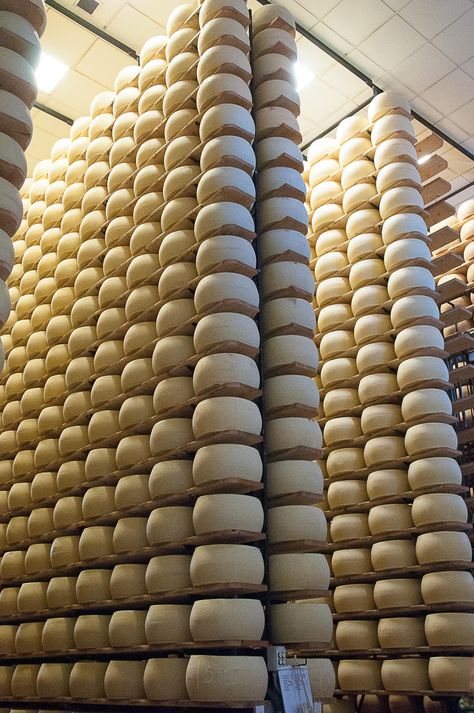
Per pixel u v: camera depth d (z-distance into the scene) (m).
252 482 4.08
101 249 5.99
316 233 6.91
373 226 6.41
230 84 5.01
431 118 7.93
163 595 4.09
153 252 5.27
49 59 7.11
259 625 3.80
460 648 4.90
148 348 4.94
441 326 5.93
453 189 9.15
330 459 6.00
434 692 4.88
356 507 5.77
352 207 6.61
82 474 5.38
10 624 5.75
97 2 6.54
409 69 7.27
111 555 4.64
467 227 7.65
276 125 5.28
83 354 5.72
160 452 4.46
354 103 7.70
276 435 4.48
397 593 5.23
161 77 5.89
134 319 5.16
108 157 6.32
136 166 5.88
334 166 7.04
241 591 3.91
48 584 5.31
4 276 3.70
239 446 4.11
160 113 5.72
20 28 4.05
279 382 4.57
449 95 7.60
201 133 5.00
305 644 4.06
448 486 5.33
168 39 5.85
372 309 6.13
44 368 6.25
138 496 4.61
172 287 4.77
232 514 3.93
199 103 5.09
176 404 4.49
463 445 7.27
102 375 5.41
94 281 5.92
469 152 8.42
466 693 4.77
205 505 3.97
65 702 4.61
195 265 4.82
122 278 5.57
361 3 6.54
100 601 4.63
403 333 5.79
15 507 5.93
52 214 6.87
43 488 5.63
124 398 5.08
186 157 5.09
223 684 3.60
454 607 5.00
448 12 6.62
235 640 3.70
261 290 4.85
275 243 4.90
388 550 5.36
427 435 5.43
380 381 5.85
